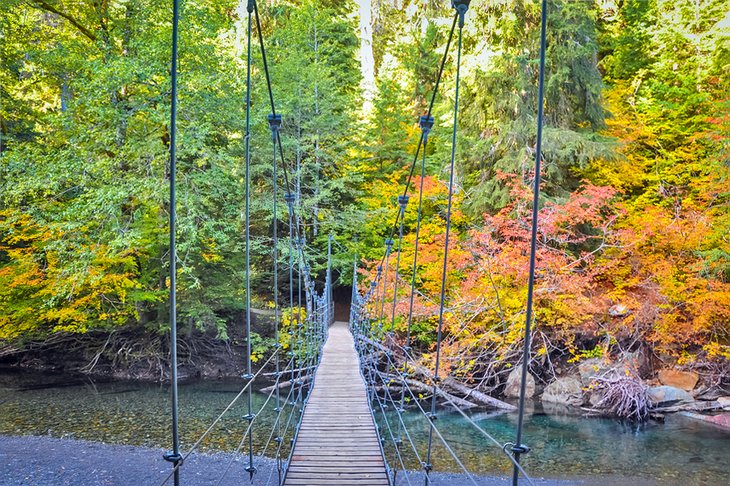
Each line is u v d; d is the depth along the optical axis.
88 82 11.70
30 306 13.38
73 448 8.57
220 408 11.56
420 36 21.98
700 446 8.96
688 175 13.30
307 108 16.38
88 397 12.39
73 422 10.15
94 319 14.30
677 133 14.29
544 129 12.72
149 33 12.41
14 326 13.84
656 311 11.38
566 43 13.23
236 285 15.16
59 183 11.57
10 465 7.76
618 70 17.22
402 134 19.11
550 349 12.49
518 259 11.24
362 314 13.49
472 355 12.29
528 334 2.41
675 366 11.98
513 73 13.52
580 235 12.45
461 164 14.27
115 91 11.84
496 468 7.93
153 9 12.14
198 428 9.88
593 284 11.86
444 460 8.29
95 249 11.40
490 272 11.09
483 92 13.79
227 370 15.57
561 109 13.30
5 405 11.42
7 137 12.25
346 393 8.23
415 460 8.28
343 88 21.66
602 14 17.59
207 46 12.46
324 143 17.73
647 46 17.59
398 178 17.12
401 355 12.82
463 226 14.34
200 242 13.59
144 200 11.73
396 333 12.63
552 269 11.07
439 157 17.09
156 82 12.10
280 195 15.45
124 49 13.36
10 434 9.27
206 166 13.52
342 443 5.96
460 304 11.60
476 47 15.86
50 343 15.42
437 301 12.05
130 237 11.32
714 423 10.25
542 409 11.44
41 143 14.16
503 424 10.36
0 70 14.16
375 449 5.78
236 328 16.12
